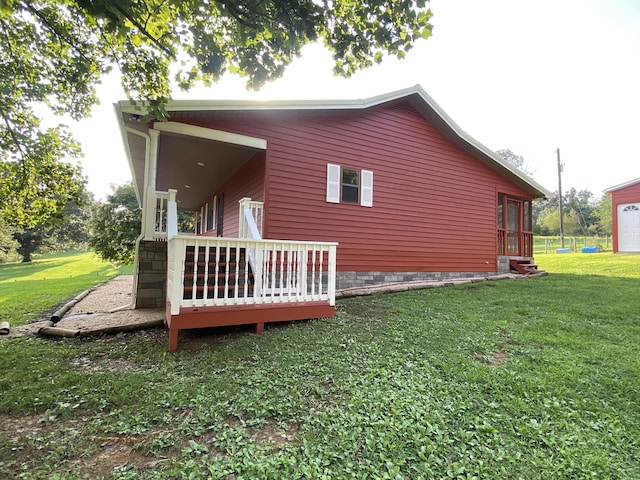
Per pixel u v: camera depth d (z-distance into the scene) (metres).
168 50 3.71
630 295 6.84
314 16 3.16
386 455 2.12
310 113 7.72
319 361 3.63
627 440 2.31
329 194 7.90
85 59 4.32
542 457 2.13
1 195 6.69
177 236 4.13
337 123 8.09
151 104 4.10
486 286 8.51
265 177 7.15
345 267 8.09
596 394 2.92
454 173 10.06
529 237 12.57
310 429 2.40
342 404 2.75
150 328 5.23
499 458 2.10
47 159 6.68
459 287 8.41
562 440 2.29
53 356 3.98
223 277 5.63
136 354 4.00
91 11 2.75
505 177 11.36
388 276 8.71
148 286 6.79
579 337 4.36
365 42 3.49
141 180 10.61
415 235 9.22
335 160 8.02
